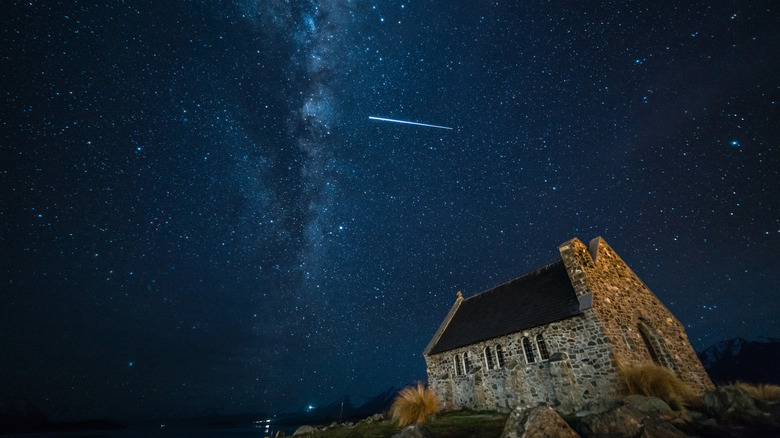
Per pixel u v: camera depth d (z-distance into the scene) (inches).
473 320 967.6
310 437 643.5
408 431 429.7
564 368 626.2
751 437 332.2
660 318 776.3
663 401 460.4
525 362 725.3
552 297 761.0
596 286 688.4
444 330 1063.6
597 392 590.6
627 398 474.6
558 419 357.1
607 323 635.5
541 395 673.0
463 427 519.2
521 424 382.3
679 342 769.6
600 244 800.9
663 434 334.6
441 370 942.4
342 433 631.8
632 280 799.7
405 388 730.2
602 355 604.1
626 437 349.4
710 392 440.1
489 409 757.9
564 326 674.2
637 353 650.8
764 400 448.8
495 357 796.0
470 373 825.5
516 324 771.4
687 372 709.3
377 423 745.6
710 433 356.5
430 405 673.0
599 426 375.2
